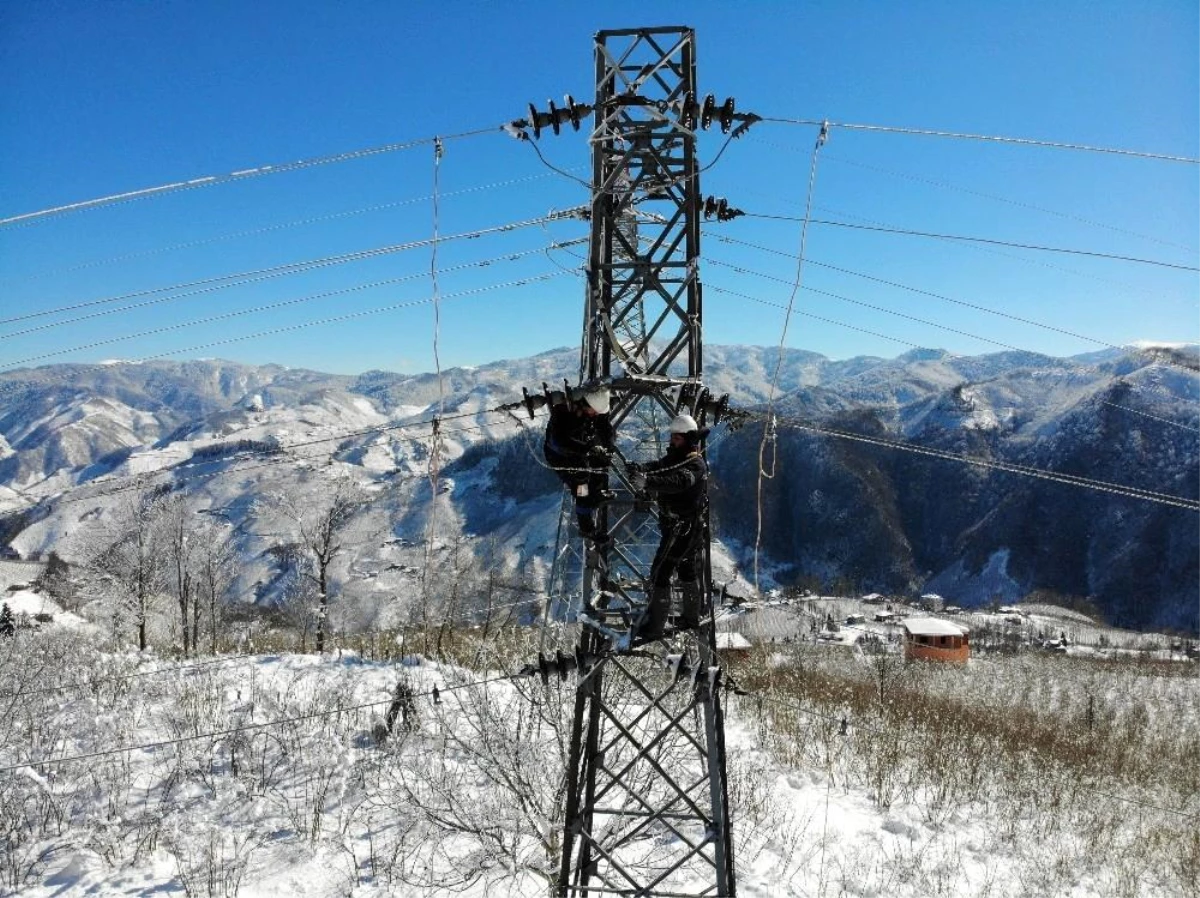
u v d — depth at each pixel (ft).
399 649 82.23
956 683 128.88
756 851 42.39
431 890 35.58
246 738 51.01
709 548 28.35
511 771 37.47
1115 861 48.65
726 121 28.37
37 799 42.57
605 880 29.91
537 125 29.35
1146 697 131.54
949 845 47.75
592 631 28.71
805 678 95.04
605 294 28.99
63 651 75.00
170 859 37.68
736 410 30.37
